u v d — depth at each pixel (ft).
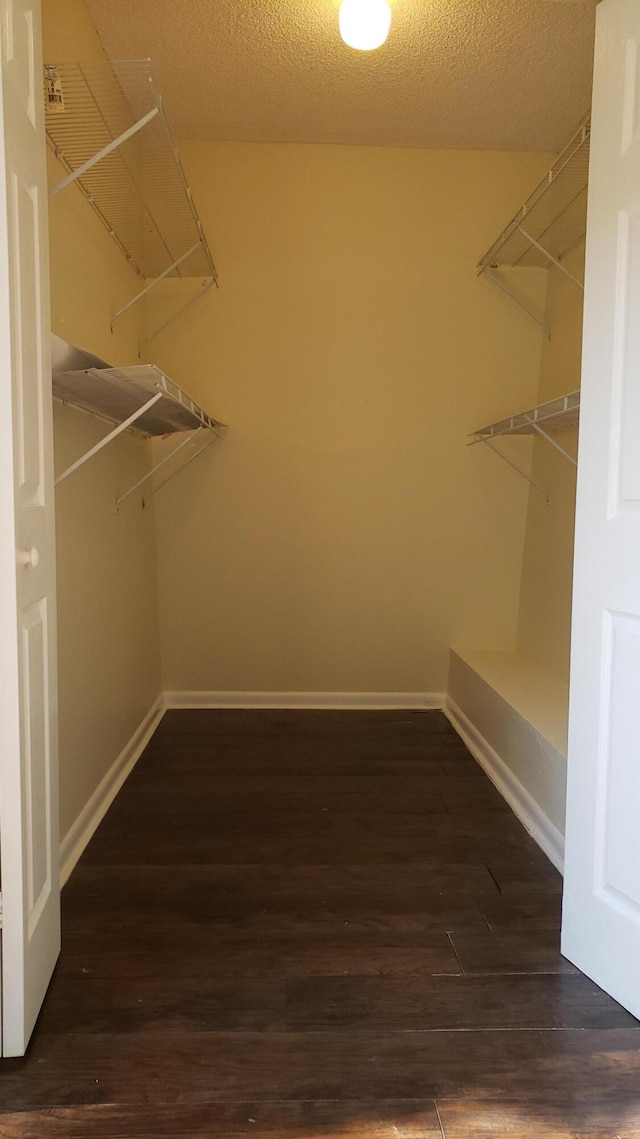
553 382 10.34
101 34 7.58
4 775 4.20
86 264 7.39
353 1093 4.11
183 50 7.88
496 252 9.90
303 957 5.30
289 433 10.90
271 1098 4.06
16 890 4.26
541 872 6.55
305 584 11.16
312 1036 4.53
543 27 7.43
